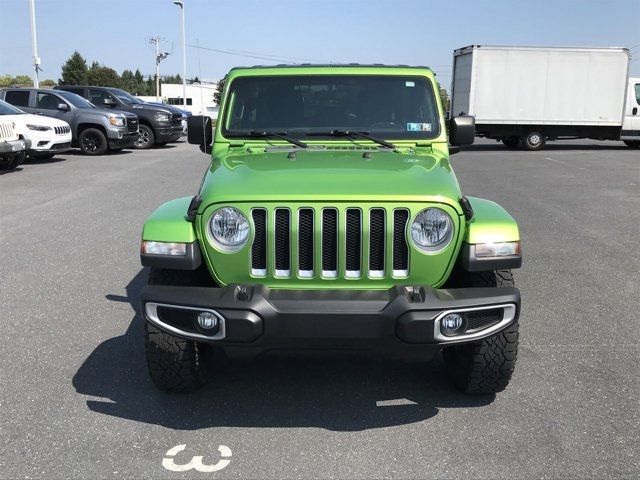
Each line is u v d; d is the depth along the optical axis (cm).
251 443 347
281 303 328
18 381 414
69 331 500
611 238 831
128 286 614
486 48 2280
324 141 464
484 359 369
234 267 346
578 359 452
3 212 967
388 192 340
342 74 477
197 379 389
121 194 1141
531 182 1379
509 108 2322
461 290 340
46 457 330
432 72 487
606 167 1717
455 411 381
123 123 1920
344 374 432
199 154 1966
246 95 478
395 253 345
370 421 370
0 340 481
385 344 330
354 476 316
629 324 522
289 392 406
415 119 472
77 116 1886
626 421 366
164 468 322
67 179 1337
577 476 314
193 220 352
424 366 444
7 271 659
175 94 8006
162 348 367
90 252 736
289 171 369
